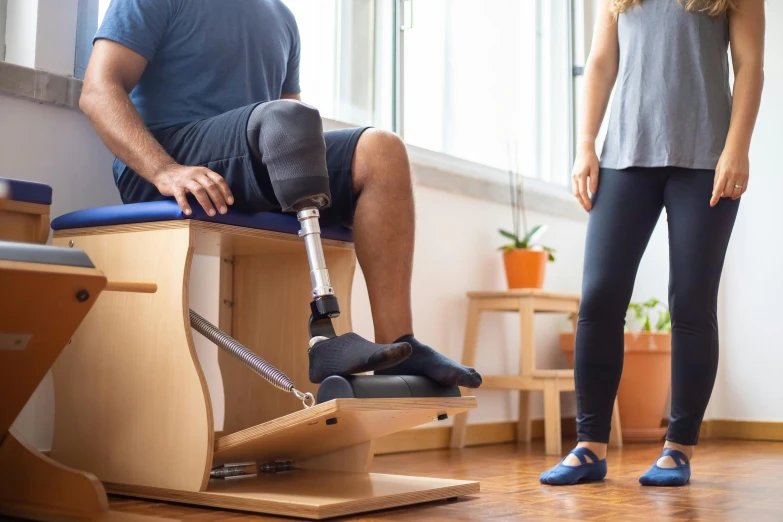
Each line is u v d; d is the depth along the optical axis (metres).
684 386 1.94
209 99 1.80
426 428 2.73
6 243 1.08
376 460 2.38
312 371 1.40
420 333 2.79
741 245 3.52
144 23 1.73
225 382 1.96
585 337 1.96
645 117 1.97
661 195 2.00
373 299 1.58
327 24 2.81
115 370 1.59
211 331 1.55
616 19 2.11
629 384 3.21
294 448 1.63
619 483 1.90
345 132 1.66
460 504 1.54
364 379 1.38
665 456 1.93
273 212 1.67
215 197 1.49
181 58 1.80
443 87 3.22
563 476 1.86
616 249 1.96
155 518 1.23
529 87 3.72
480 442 2.95
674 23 1.98
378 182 1.60
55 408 1.67
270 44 1.95
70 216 1.67
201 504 1.45
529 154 3.70
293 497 1.40
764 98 3.50
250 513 1.39
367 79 2.93
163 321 1.52
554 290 3.52
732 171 1.87
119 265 1.58
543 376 2.73
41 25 1.89
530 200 3.36
